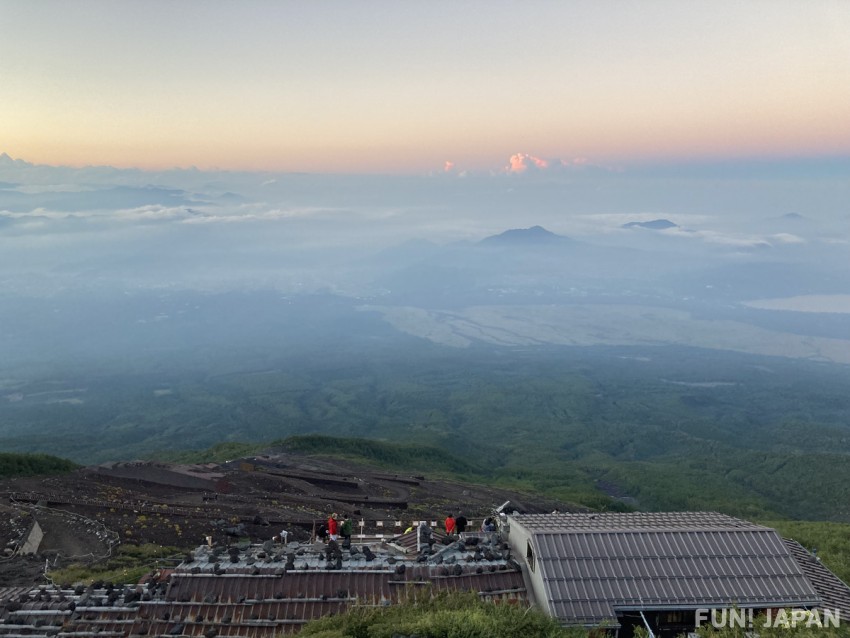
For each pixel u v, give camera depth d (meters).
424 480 81.69
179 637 24.67
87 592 27.59
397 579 27.83
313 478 70.44
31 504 47.31
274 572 27.83
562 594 25.52
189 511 48.66
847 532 48.72
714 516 34.12
